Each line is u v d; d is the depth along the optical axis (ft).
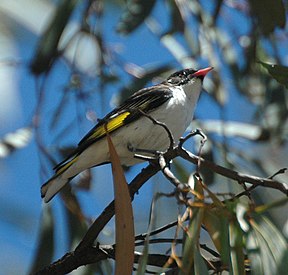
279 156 43.21
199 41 38.04
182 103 33.94
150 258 26.94
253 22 36.50
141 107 33.30
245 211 22.88
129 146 32.73
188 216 22.97
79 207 33.65
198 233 21.85
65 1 35.86
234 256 22.35
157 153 26.40
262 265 22.18
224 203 22.94
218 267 25.39
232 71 38.55
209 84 38.27
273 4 33.06
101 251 27.58
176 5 37.09
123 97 36.37
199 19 38.29
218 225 22.50
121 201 23.04
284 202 23.26
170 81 35.58
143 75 36.94
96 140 32.30
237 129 37.52
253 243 22.50
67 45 36.83
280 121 37.29
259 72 38.24
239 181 24.23
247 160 37.83
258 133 37.40
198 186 22.74
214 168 24.40
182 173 35.27
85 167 32.22
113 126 32.60
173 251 21.83
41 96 35.22
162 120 33.22
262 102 38.29
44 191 31.63
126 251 22.49
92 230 27.20
